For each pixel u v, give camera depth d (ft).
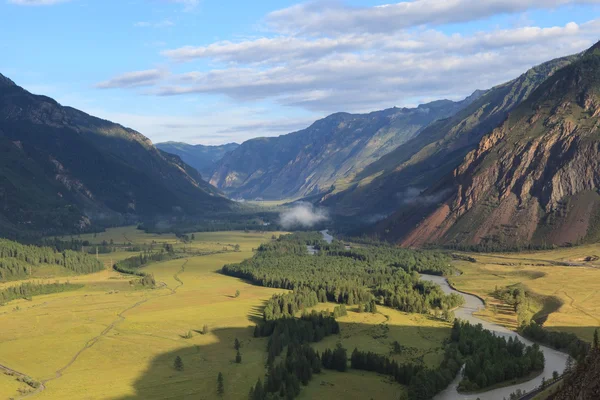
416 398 617.21
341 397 632.38
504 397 613.11
